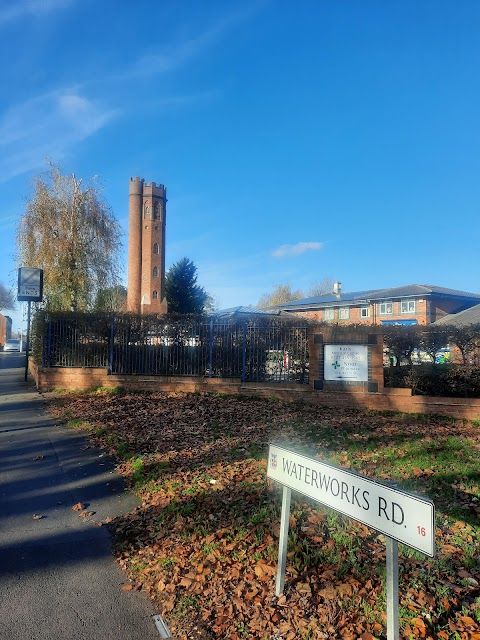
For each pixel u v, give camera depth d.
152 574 3.78
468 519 4.53
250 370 12.07
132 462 6.57
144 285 59.31
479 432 8.52
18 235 21.17
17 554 4.10
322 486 2.91
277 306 61.28
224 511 4.75
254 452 6.77
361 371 10.70
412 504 2.27
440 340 10.66
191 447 7.21
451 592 3.37
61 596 3.48
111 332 13.31
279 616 3.16
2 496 5.46
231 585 3.55
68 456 7.05
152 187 60.06
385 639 2.90
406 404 10.29
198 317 12.77
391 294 48.66
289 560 3.77
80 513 5.00
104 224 22.08
